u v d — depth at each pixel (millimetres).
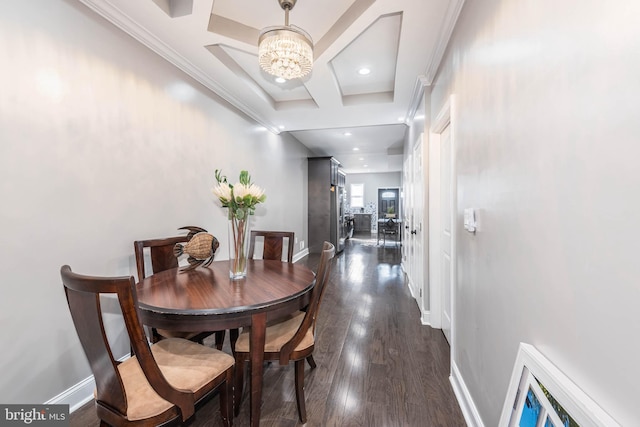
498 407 1188
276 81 3059
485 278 1331
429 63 2455
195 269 2051
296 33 1713
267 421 1562
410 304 3398
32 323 1449
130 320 958
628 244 571
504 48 1119
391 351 2305
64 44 1582
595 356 661
